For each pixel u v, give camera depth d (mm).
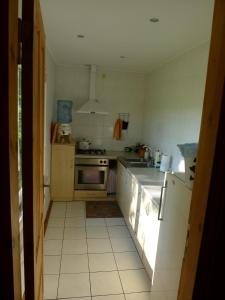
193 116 2564
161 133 3570
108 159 4141
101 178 4188
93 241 2898
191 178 1360
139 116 4707
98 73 4426
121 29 2252
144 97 4652
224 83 759
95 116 4562
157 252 1835
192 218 944
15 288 784
